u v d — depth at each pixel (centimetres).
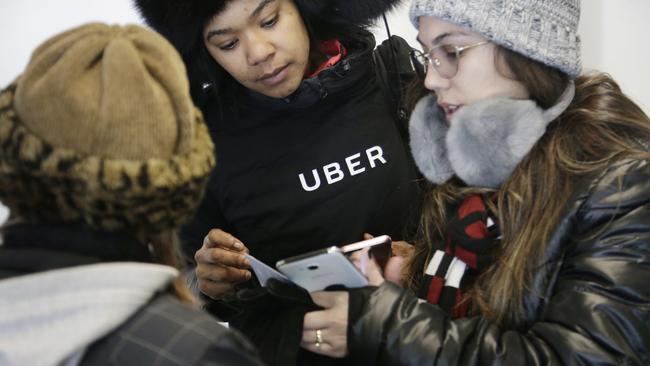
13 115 86
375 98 184
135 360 82
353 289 136
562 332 119
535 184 132
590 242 123
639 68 285
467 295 140
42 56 87
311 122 181
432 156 147
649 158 124
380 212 182
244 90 183
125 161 85
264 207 184
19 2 273
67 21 277
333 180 181
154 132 86
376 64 186
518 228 132
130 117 85
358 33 185
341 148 181
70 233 88
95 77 86
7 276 85
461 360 124
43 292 81
